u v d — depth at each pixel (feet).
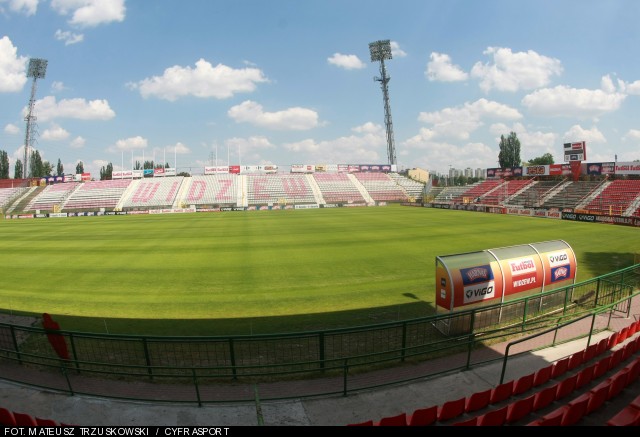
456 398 27.76
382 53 306.76
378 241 100.58
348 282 61.93
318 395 28.25
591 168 189.06
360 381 30.45
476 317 40.73
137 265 77.05
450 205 219.82
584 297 49.37
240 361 34.53
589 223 135.13
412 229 123.95
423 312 47.85
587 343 34.50
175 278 66.44
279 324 44.68
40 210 255.91
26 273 72.54
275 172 322.55
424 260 76.74
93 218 199.72
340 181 318.24
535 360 33.19
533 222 139.95
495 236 106.63
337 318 46.32
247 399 27.89
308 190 300.20
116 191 282.56
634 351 32.73
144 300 54.70
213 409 26.53
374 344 38.11
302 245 96.58
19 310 51.39
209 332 42.68
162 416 25.88
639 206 150.30
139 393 29.12
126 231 133.08
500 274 41.68
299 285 60.80
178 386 30.09
